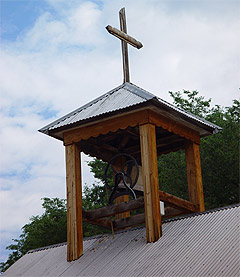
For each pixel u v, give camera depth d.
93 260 13.02
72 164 14.36
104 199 34.34
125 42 15.63
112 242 13.59
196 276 9.94
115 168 15.90
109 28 14.99
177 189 29.39
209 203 27.78
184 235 11.87
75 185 14.16
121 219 14.71
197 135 15.02
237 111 31.44
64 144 14.62
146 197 12.73
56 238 34.28
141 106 13.21
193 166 14.66
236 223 11.35
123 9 15.91
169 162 30.83
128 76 15.38
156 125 13.48
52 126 14.79
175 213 14.66
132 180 14.45
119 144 15.73
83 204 33.72
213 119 31.36
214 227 11.62
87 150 15.29
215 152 28.98
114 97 14.56
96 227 32.00
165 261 11.08
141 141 13.20
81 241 13.79
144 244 12.48
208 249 10.77
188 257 10.80
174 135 15.39
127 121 13.59
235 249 10.29
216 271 9.81
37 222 35.19
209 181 28.64
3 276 14.93
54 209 36.09
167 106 13.45
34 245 34.75
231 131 29.67
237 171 28.17
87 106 14.98
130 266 11.61
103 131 13.98
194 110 33.50
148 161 12.96
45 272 13.80
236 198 28.08
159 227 12.45
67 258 13.75
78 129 14.47
